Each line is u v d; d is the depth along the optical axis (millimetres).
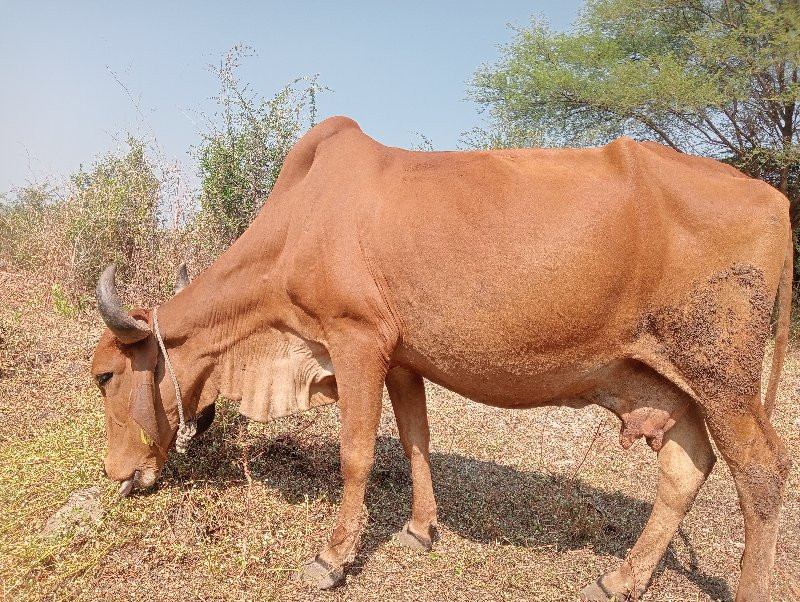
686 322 2939
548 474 4605
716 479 4746
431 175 3246
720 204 2904
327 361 3592
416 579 3309
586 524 3811
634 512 4141
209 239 7926
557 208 2943
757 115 11422
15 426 4527
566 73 12172
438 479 4379
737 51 10477
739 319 2889
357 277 3193
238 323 3699
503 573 3371
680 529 3977
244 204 8289
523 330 2980
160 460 3770
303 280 3359
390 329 3238
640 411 3189
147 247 7969
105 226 8219
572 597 3238
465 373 3203
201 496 3652
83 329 6820
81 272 8094
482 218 3012
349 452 3283
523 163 3170
